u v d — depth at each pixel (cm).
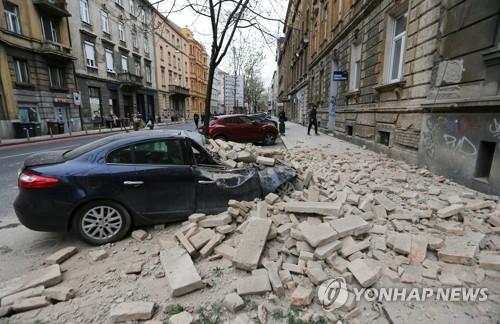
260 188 421
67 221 326
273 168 453
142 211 352
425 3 650
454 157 550
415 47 697
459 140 535
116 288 253
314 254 269
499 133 447
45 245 347
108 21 2833
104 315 218
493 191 455
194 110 6184
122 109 3148
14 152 1204
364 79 1062
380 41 908
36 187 315
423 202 420
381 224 344
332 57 1555
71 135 1980
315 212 343
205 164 406
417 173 617
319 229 294
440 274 249
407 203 418
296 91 3328
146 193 351
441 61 591
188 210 375
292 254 289
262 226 305
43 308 227
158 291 246
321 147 1062
